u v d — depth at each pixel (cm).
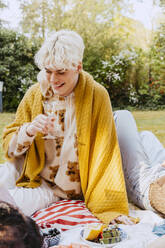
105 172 229
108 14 660
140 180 246
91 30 656
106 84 662
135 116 622
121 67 659
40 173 237
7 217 129
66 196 238
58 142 230
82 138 229
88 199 228
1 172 148
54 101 231
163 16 683
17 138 213
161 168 248
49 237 162
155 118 603
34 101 236
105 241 159
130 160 256
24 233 129
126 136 267
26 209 215
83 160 229
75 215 206
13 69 617
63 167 234
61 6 635
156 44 688
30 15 629
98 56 659
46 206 228
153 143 306
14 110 611
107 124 235
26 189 224
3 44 620
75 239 164
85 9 647
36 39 636
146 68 682
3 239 124
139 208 256
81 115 229
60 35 207
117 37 674
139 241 155
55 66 202
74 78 218
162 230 166
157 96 688
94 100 237
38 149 232
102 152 231
